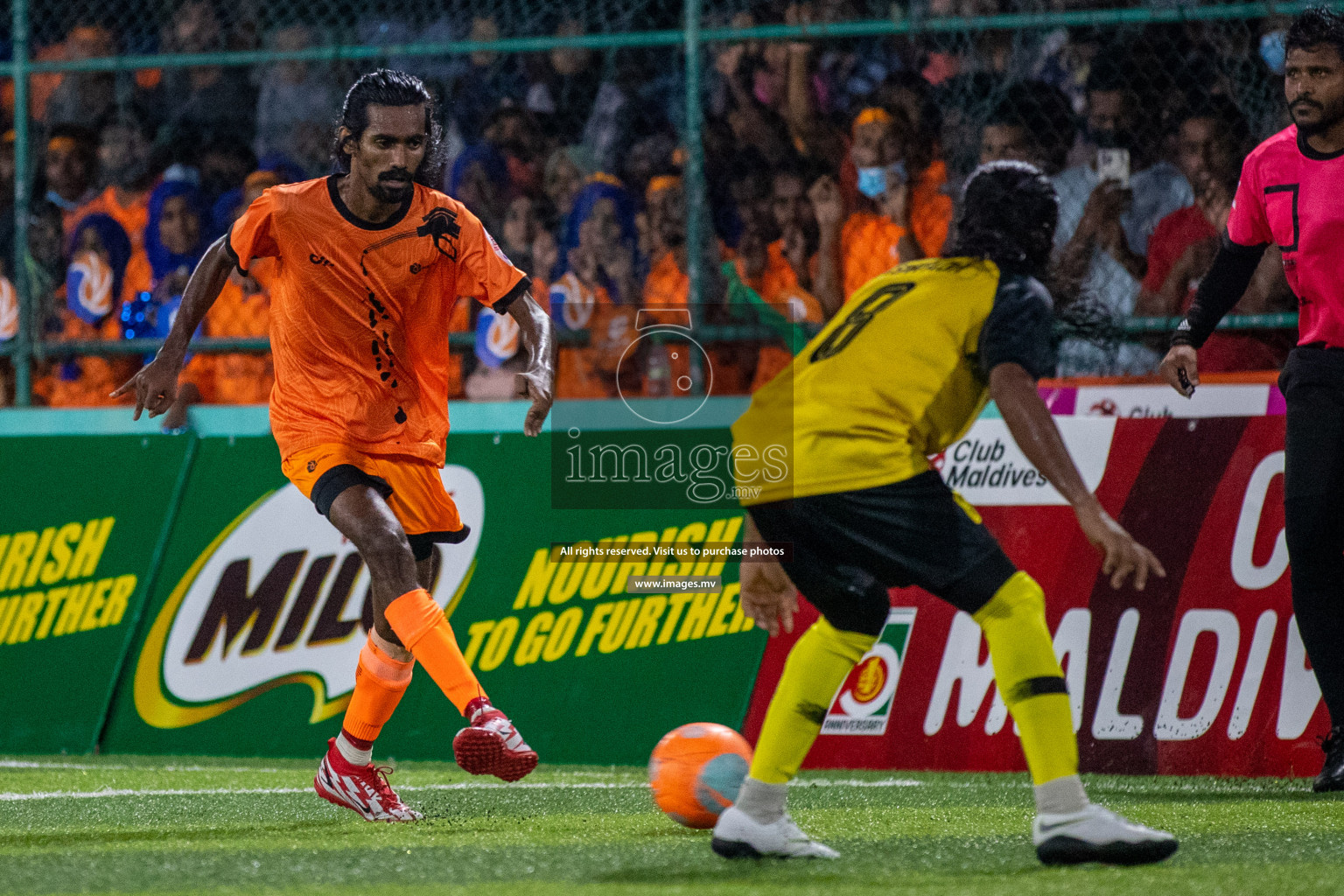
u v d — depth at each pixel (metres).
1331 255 14.70
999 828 12.34
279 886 9.22
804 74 21.62
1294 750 16.64
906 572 9.64
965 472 18.14
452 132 23.89
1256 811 13.41
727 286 20.97
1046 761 9.62
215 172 24.00
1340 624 15.09
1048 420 9.16
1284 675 16.84
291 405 13.07
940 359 9.70
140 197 24.08
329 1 24.77
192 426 20.75
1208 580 17.27
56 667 20.12
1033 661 9.56
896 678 17.84
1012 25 19.91
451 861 10.30
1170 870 9.56
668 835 11.84
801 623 18.20
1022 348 9.33
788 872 9.62
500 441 19.59
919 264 10.28
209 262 13.20
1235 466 17.45
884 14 21.86
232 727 19.38
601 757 18.34
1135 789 15.57
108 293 23.31
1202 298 15.92
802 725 10.07
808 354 10.21
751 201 21.70
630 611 18.75
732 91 21.98
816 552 9.95
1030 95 20.70
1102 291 19.84
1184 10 19.41
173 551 20.11
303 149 24.41
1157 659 17.23
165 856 10.66
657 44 20.52
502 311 13.42
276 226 12.89
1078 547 17.69
